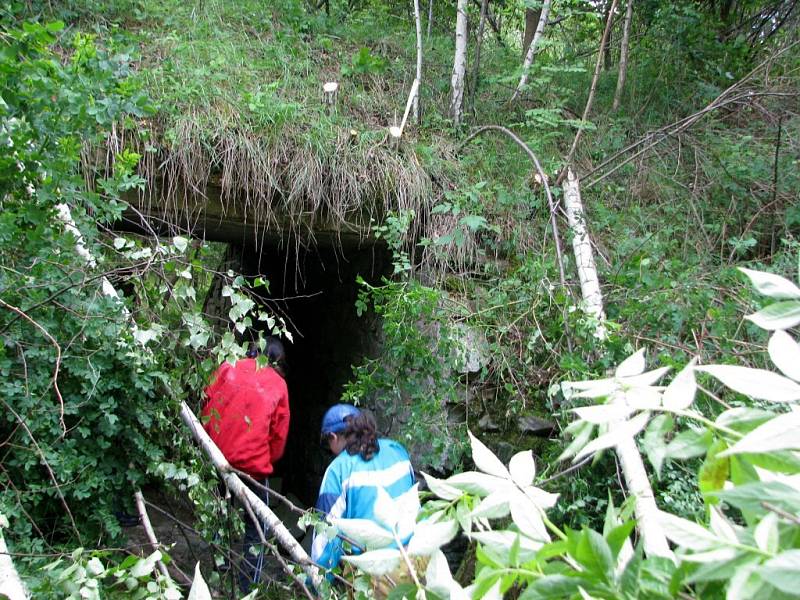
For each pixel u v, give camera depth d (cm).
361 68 519
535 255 418
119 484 270
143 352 261
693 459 281
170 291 269
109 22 485
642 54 648
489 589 106
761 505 85
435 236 441
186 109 409
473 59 624
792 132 534
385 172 441
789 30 621
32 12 441
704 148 533
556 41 661
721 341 329
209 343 317
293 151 423
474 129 524
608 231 464
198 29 507
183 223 407
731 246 466
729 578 86
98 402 260
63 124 240
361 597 209
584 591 89
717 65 621
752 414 102
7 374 234
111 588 204
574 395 118
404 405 391
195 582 120
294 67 511
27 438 239
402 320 360
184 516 386
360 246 482
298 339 651
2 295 234
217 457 271
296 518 532
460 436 373
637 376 117
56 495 250
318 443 580
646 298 363
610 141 546
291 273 638
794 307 103
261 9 580
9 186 234
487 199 457
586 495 288
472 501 133
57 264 243
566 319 341
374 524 120
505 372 394
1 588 151
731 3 686
